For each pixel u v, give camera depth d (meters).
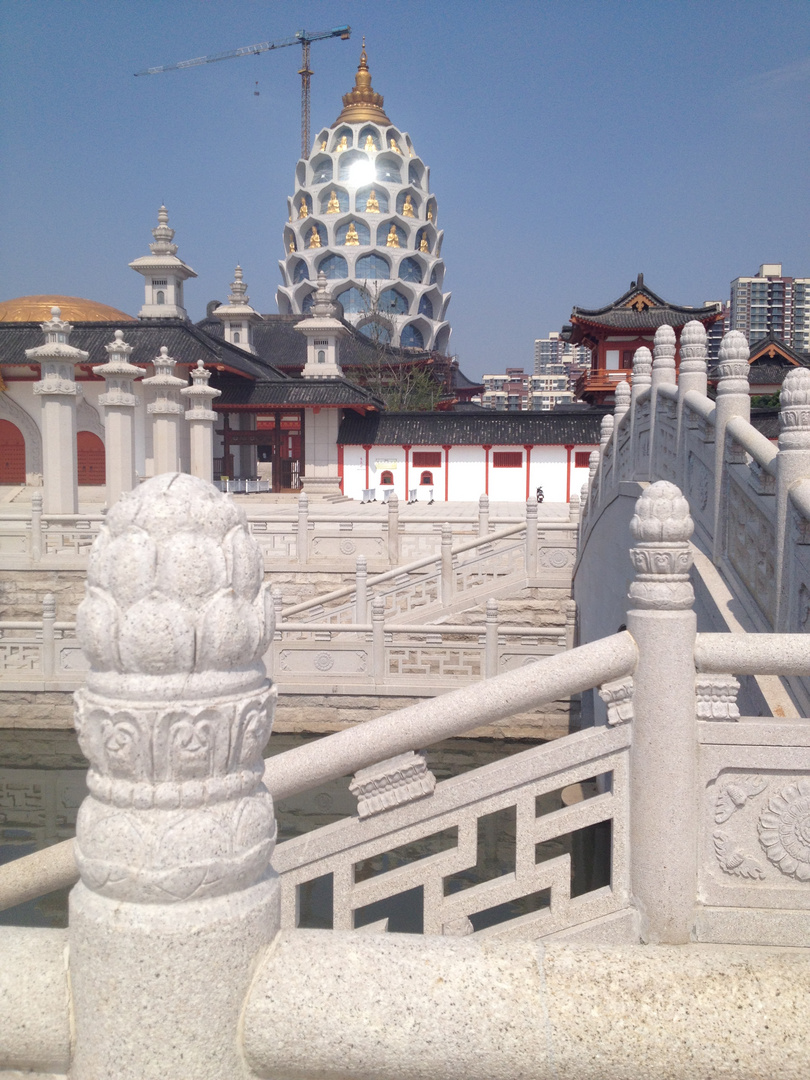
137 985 2.03
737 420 7.05
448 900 4.63
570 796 11.55
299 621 18.48
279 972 2.10
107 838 2.07
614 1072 1.96
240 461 50.47
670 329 10.12
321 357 47.94
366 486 44.34
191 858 2.05
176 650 2.07
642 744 4.22
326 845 4.70
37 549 20.53
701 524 7.95
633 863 4.29
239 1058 2.07
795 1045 1.94
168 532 2.14
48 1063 2.15
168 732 2.07
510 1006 2.01
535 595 18.14
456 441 43.56
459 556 19.03
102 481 43.22
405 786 4.61
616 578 11.93
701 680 4.19
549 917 4.43
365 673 16.03
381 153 101.75
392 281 100.50
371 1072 2.03
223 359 40.97
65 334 25.78
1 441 43.91
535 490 43.41
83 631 2.14
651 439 10.16
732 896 4.23
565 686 4.30
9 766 15.58
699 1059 1.94
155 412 31.36
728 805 4.23
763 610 6.21
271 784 4.45
